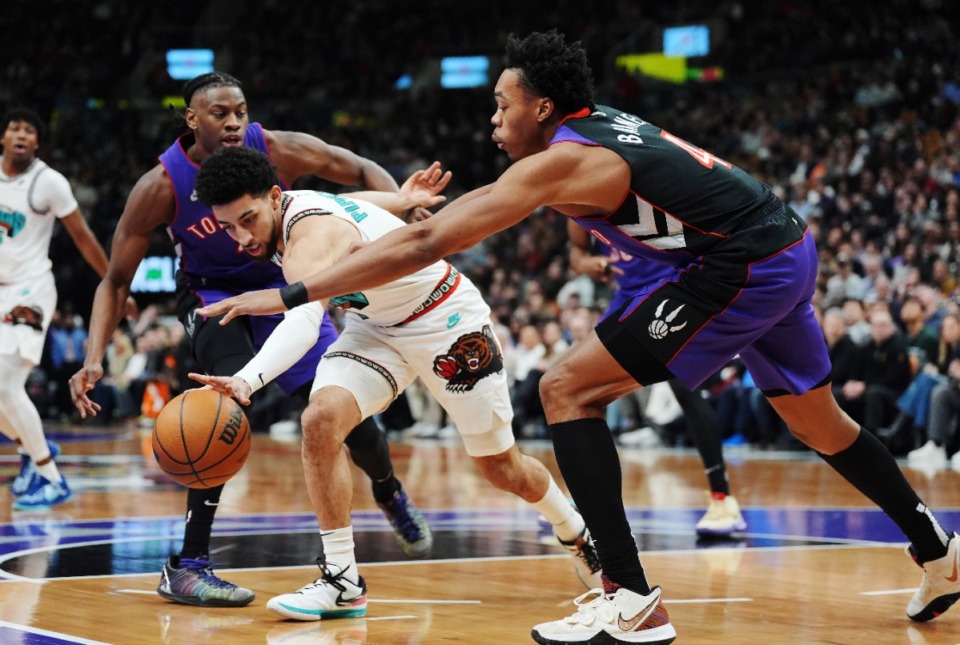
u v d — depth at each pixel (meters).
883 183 12.42
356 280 2.61
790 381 3.10
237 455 3.02
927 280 10.24
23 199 5.64
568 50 2.86
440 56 21.33
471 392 3.40
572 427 2.85
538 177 2.65
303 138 3.95
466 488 6.92
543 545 4.70
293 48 22.06
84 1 21.25
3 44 20.61
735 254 2.80
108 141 19.25
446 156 19.05
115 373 14.16
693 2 19.33
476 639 2.94
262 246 3.19
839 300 10.30
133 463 8.54
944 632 3.07
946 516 5.48
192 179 3.71
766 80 17.14
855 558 4.38
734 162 15.77
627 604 2.78
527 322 11.89
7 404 5.63
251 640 2.88
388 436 11.98
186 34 21.62
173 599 3.42
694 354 2.85
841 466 3.24
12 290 5.66
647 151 2.77
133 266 3.80
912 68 15.05
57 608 3.26
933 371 8.83
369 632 3.01
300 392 3.76
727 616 3.26
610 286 12.42
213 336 3.72
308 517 5.54
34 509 5.77
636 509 5.98
